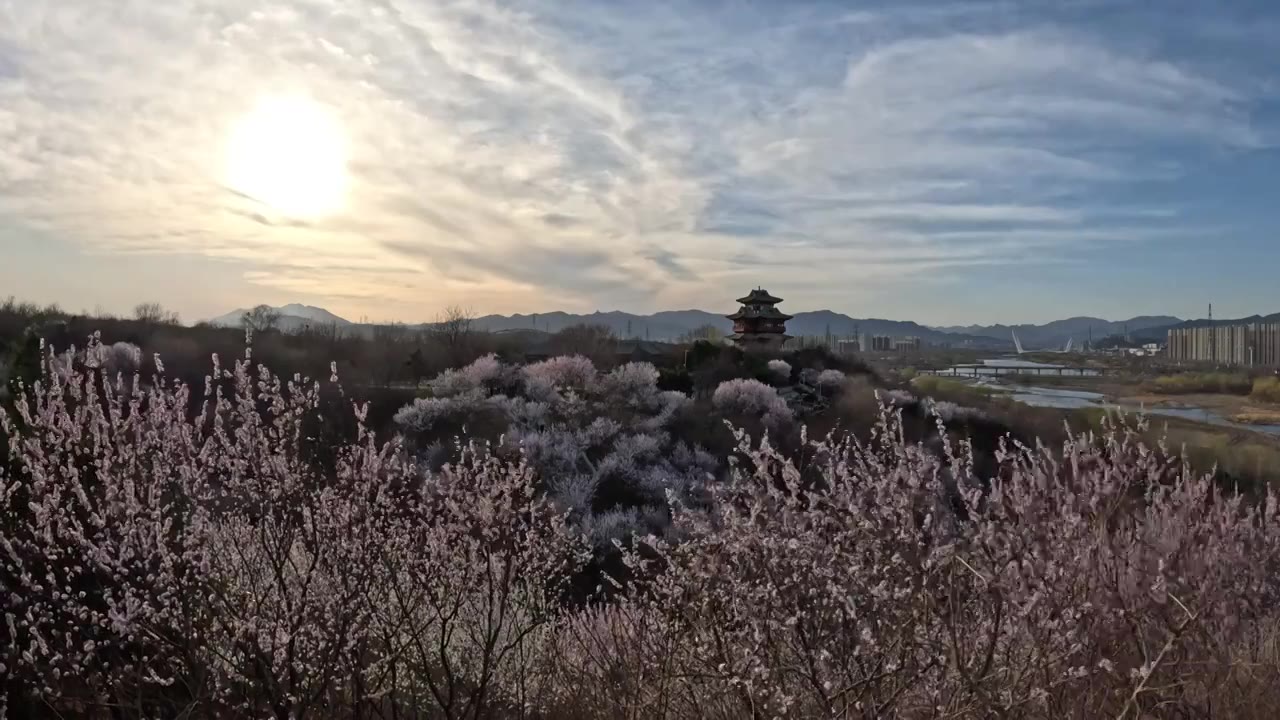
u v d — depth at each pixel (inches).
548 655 177.8
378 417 949.2
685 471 853.2
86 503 133.0
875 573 121.2
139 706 132.1
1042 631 120.5
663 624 152.0
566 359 1216.2
